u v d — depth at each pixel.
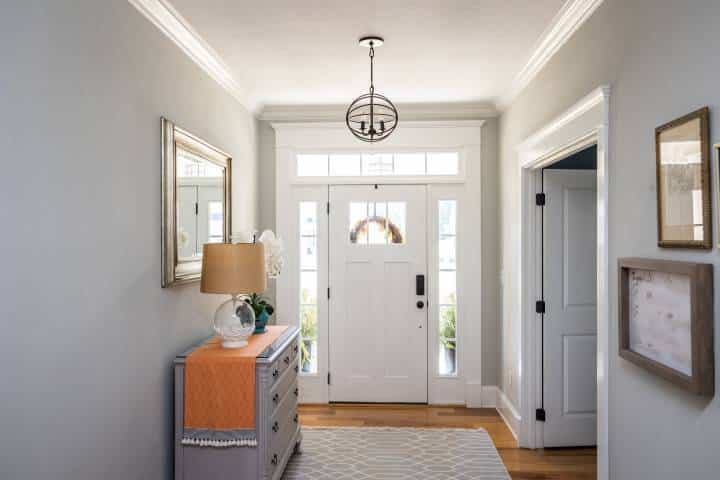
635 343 1.95
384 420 4.00
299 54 3.11
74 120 1.73
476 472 3.03
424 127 4.39
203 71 3.07
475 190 4.36
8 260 1.42
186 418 2.40
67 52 1.69
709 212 1.50
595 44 2.32
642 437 1.91
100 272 1.88
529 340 3.47
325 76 3.56
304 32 2.78
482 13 2.55
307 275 4.51
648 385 1.87
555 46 2.83
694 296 1.52
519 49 3.03
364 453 3.32
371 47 3.00
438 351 4.43
